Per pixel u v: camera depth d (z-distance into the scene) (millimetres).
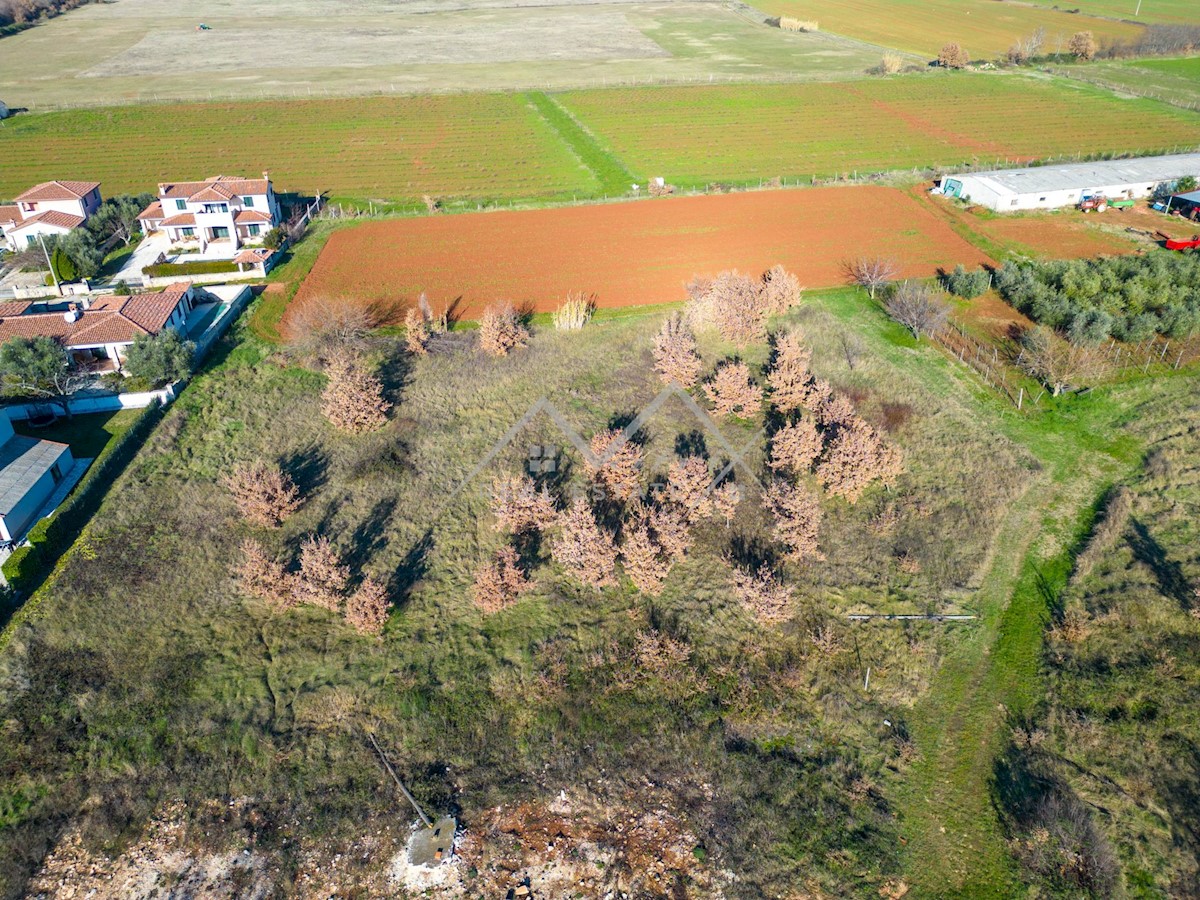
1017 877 30297
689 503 45000
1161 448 52156
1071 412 56406
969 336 65938
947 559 44219
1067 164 98188
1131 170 94562
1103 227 85562
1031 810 32250
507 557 41375
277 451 52656
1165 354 62625
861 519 47188
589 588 42750
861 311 70438
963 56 151375
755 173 102938
